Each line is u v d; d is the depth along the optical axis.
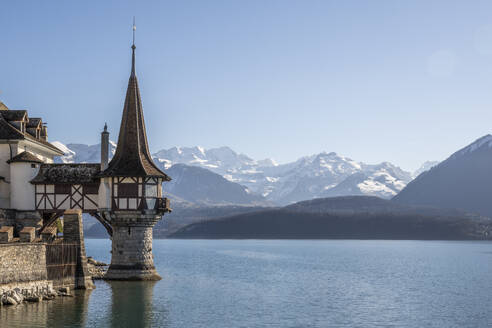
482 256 183.50
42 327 42.78
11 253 48.00
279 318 52.97
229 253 188.38
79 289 58.50
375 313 57.41
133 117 70.00
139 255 67.12
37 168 68.19
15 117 70.19
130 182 66.38
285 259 154.88
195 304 58.69
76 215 58.69
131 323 47.25
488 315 57.12
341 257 171.50
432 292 76.56
